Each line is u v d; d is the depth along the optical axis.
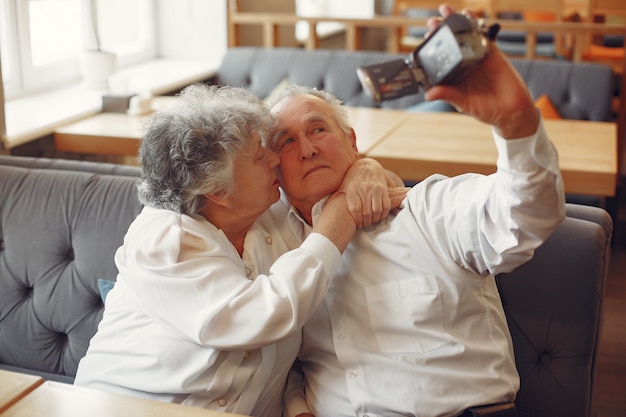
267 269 1.58
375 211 1.51
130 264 1.48
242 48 4.38
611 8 5.46
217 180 1.47
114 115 3.37
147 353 1.46
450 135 3.08
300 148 1.55
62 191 2.01
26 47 3.54
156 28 4.76
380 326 1.50
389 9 7.14
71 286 1.97
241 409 1.47
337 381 1.53
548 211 1.25
